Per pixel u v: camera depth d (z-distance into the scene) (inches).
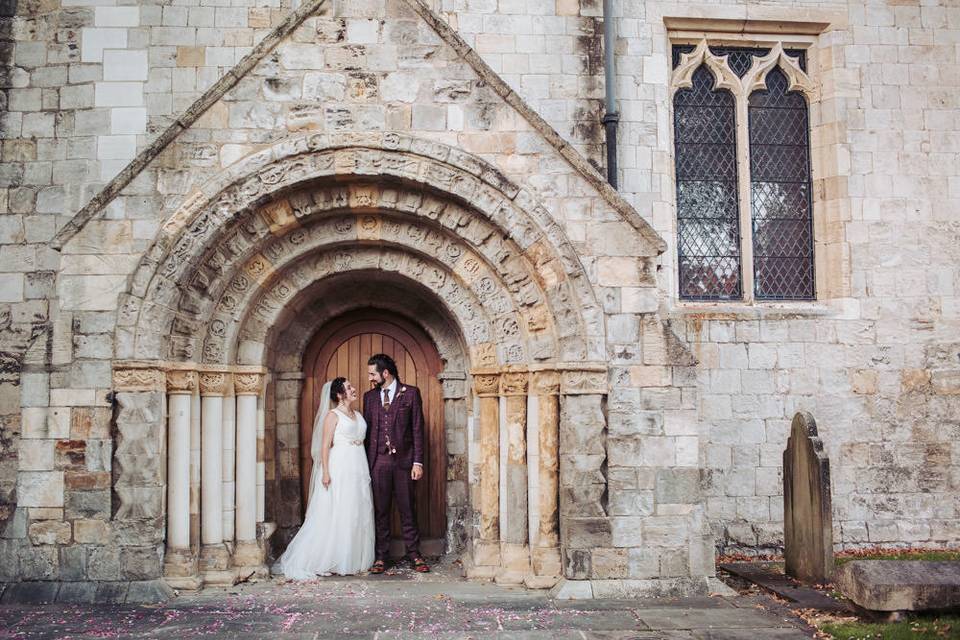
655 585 327.3
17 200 385.4
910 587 275.1
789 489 357.4
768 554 415.8
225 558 348.5
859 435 427.5
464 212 352.2
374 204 352.5
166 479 336.5
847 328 431.8
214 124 339.9
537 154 345.1
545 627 283.1
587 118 414.9
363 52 346.0
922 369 433.4
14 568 321.7
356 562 366.0
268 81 342.6
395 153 342.0
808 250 451.5
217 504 349.7
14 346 376.2
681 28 444.5
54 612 300.8
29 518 323.6
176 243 333.4
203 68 397.4
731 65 454.3
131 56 396.2
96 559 321.4
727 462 421.1
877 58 446.3
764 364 426.3
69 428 326.3
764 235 451.5
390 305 405.4
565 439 334.6
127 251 333.4
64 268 331.9
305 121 342.0
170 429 338.3
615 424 335.3
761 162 454.0
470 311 366.3
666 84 435.8
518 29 415.8
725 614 299.1
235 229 344.8
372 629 280.2
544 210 339.9
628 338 338.6
